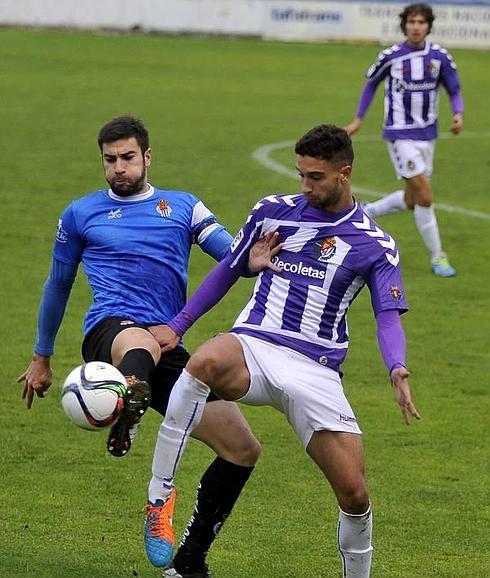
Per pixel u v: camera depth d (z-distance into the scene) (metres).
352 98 92.75
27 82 94.69
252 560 19.61
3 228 47.44
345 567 17.73
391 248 17.75
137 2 132.75
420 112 43.72
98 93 90.25
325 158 17.22
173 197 20.17
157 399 19.58
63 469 24.09
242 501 22.59
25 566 18.45
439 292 40.47
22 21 133.25
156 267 19.55
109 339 18.59
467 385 30.80
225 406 18.41
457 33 129.88
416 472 24.52
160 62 110.75
